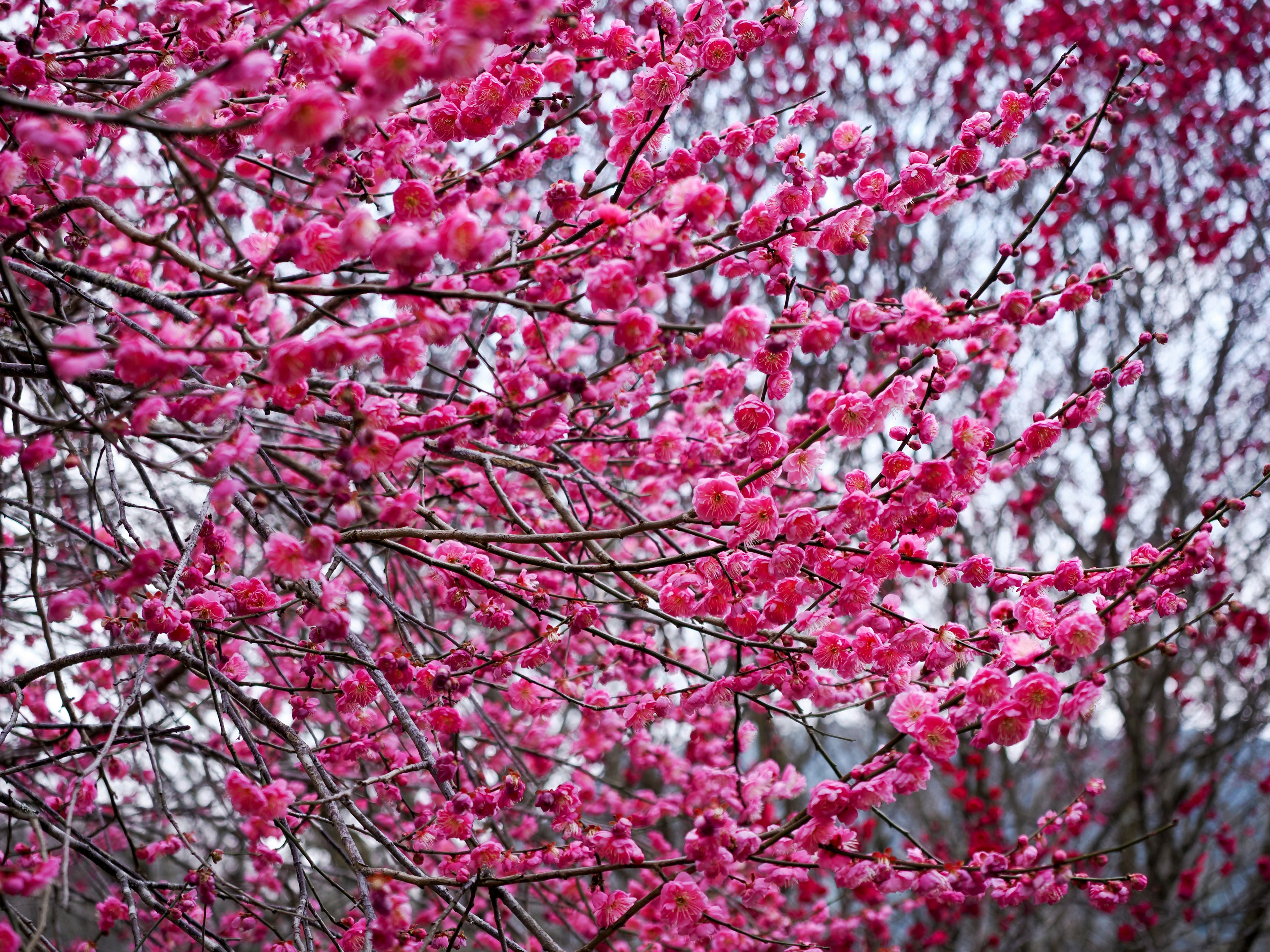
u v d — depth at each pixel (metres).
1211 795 8.94
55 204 3.19
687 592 3.24
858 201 3.28
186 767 5.50
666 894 2.77
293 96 2.66
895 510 2.98
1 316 3.29
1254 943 8.57
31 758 4.43
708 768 5.46
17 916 2.81
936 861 2.87
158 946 4.91
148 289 3.18
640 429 5.19
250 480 3.19
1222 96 9.12
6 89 2.99
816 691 3.25
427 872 4.08
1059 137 3.33
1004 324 3.10
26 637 4.96
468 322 2.96
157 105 2.20
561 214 3.00
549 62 3.05
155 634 2.90
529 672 4.32
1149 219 9.10
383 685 3.08
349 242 2.51
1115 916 9.16
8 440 2.66
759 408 3.11
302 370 2.41
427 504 4.48
